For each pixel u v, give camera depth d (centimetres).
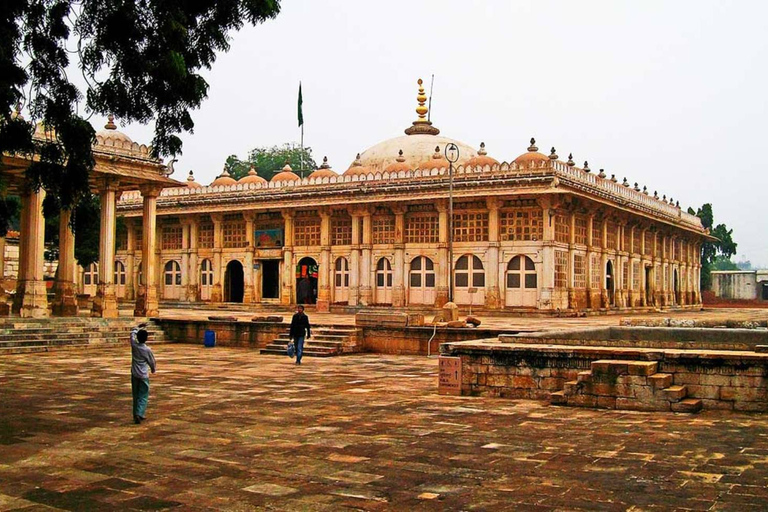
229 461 781
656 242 4025
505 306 2977
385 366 1702
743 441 812
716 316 3275
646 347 1127
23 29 1030
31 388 1335
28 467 766
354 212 3300
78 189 1071
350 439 878
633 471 699
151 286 2598
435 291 3128
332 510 611
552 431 898
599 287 3291
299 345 1772
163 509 621
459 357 1218
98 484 700
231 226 3675
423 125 4125
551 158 2873
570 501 615
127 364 1731
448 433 902
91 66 1055
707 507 588
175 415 1058
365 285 3281
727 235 6581
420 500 631
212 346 2250
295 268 3494
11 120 1040
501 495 639
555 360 1137
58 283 2562
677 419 954
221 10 1070
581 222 3166
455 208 3089
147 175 2531
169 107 1105
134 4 1024
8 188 2527
